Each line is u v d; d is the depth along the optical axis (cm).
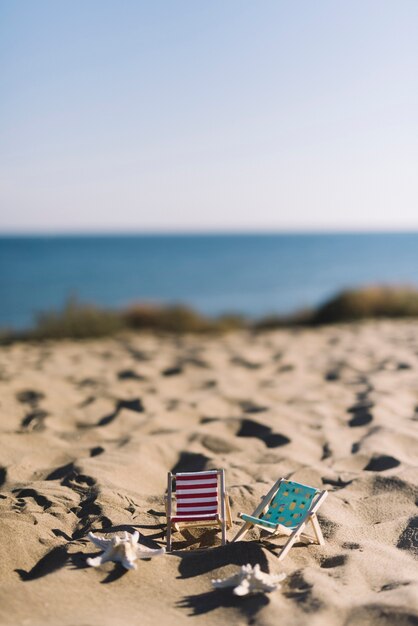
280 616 71
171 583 78
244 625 70
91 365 205
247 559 81
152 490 106
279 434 128
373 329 289
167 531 86
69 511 96
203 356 221
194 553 83
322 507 95
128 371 190
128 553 80
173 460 119
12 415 139
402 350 220
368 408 141
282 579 76
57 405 149
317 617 70
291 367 195
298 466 113
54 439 127
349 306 345
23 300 704
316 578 77
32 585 76
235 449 124
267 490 103
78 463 112
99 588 76
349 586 76
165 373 193
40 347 260
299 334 289
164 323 324
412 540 87
